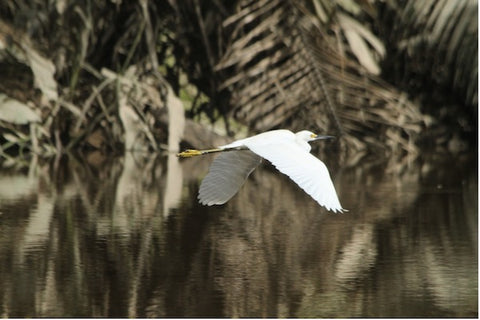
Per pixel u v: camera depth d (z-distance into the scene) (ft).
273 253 29.48
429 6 60.18
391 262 28.35
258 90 62.54
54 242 30.58
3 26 58.49
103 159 57.88
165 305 23.27
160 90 63.05
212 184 23.82
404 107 65.36
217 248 30.12
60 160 56.65
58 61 61.72
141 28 62.85
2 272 26.43
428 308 23.26
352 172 52.75
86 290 24.62
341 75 61.82
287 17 61.46
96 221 34.60
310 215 37.09
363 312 22.88
